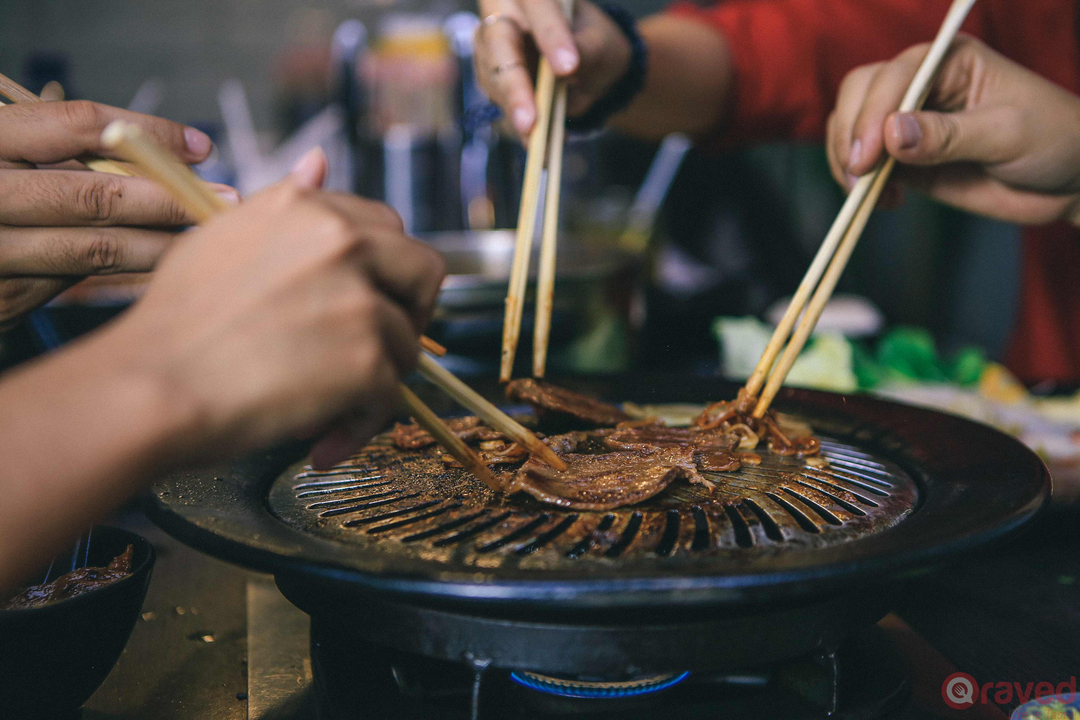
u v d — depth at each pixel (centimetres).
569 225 136
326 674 45
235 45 166
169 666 48
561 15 56
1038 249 96
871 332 106
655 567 40
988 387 83
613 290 77
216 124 168
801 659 44
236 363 34
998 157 54
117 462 34
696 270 135
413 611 40
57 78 116
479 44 60
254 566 40
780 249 152
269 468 50
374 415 38
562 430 56
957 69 55
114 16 161
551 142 57
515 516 45
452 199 122
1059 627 50
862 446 54
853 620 42
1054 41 82
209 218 36
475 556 41
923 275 159
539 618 39
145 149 34
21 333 67
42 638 41
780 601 40
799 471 50
